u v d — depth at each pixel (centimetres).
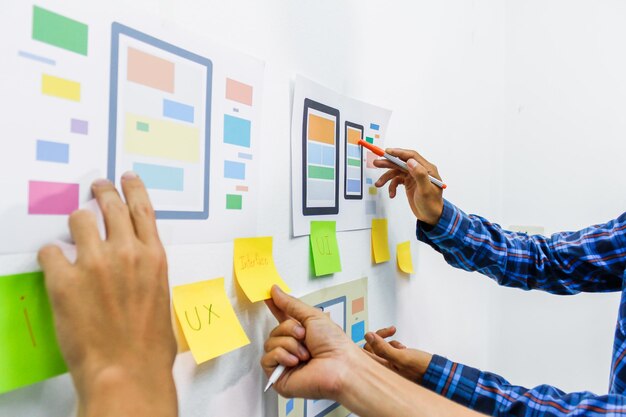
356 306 67
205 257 42
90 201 33
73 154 31
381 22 72
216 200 43
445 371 56
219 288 44
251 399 49
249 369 49
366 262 70
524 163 119
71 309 26
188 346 41
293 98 53
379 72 71
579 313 112
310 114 55
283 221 52
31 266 29
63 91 31
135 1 35
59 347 28
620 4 103
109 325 26
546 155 115
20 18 28
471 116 106
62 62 31
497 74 119
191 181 40
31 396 30
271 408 52
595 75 107
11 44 28
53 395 31
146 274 28
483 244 67
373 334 62
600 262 65
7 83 28
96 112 33
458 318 105
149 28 36
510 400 50
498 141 121
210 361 43
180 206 40
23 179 29
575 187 111
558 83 113
